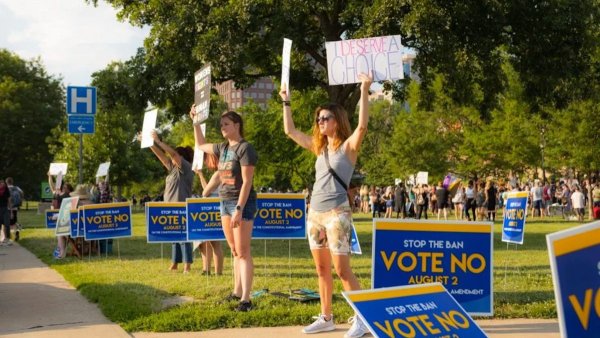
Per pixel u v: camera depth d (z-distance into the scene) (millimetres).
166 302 7281
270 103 32406
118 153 50062
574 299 2668
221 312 6391
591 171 35938
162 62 15766
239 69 15906
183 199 10391
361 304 3332
